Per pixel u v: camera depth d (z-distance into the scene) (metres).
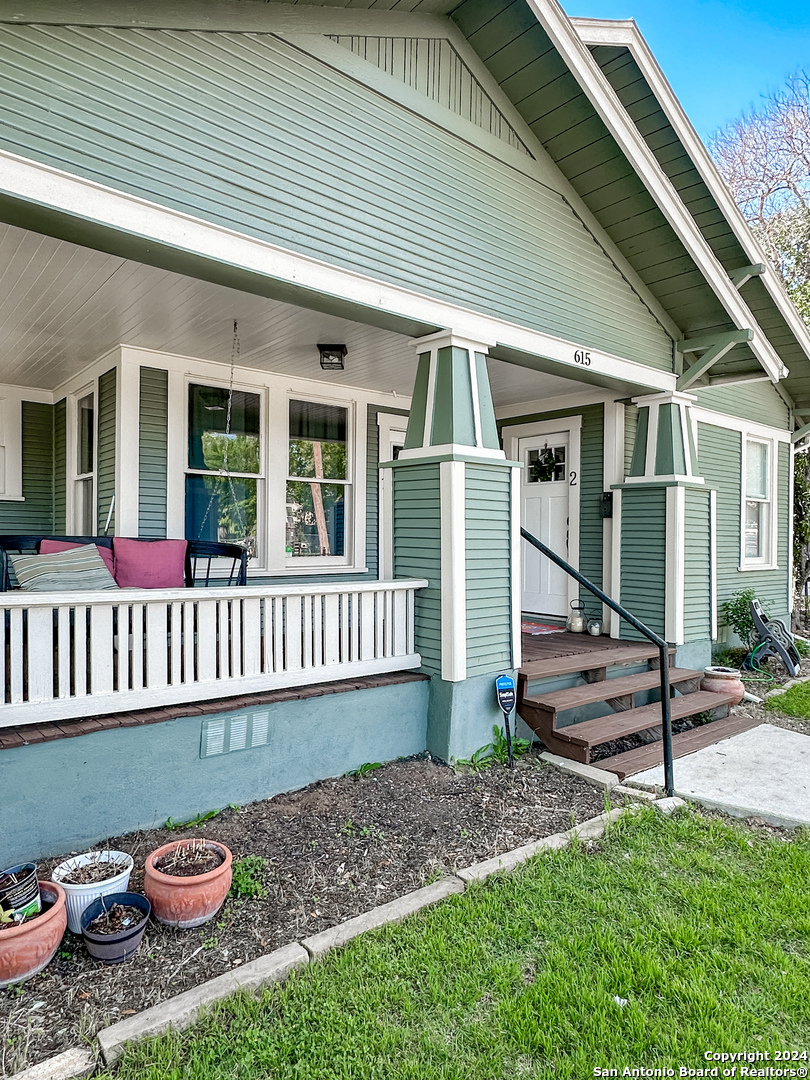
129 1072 1.74
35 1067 1.72
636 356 5.33
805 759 4.23
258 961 2.14
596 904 2.53
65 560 3.81
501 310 4.24
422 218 3.80
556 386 6.18
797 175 15.38
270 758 3.39
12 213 2.55
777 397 8.77
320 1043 1.84
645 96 4.64
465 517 3.96
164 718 2.98
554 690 4.67
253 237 3.07
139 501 4.93
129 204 2.71
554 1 3.70
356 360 5.33
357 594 3.86
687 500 5.80
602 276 5.02
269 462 5.69
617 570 6.05
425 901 2.54
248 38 3.08
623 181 4.57
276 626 3.47
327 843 2.97
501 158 4.25
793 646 7.05
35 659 2.68
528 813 3.39
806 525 9.84
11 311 4.16
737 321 5.34
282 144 3.19
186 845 2.57
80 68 2.61
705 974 2.14
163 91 2.82
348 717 3.71
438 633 4.01
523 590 7.17
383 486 4.42
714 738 4.62
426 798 3.49
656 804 3.50
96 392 5.46
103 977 2.08
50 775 2.70
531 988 2.07
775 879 2.76
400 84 3.68
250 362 5.38
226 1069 1.76
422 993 2.04
